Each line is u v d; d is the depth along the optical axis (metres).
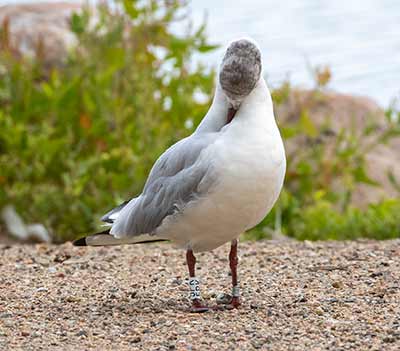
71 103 15.37
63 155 15.01
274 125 8.53
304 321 8.54
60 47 17.42
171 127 15.43
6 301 9.43
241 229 8.73
